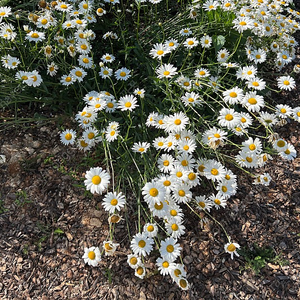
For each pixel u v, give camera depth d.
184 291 0.77
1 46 0.92
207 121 0.90
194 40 0.95
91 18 0.99
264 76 1.17
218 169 0.76
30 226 0.84
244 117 0.80
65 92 1.00
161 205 0.69
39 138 0.97
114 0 1.08
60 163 0.93
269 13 1.05
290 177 0.96
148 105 0.99
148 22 1.20
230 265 0.81
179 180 0.73
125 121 0.92
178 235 0.72
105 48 1.11
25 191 0.88
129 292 0.76
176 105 0.94
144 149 0.79
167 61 1.09
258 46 1.09
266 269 0.81
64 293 0.76
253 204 0.91
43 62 0.99
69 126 0.99
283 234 0.87
